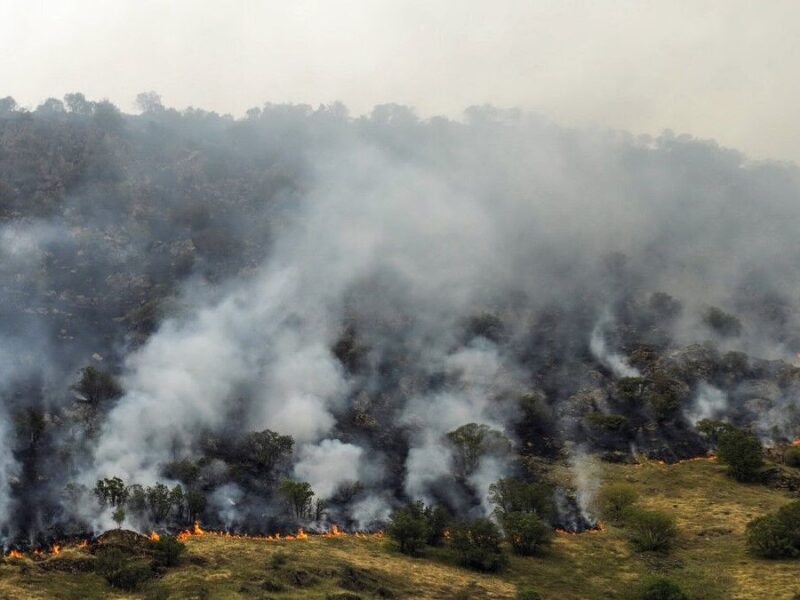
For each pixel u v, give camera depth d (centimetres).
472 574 8056
